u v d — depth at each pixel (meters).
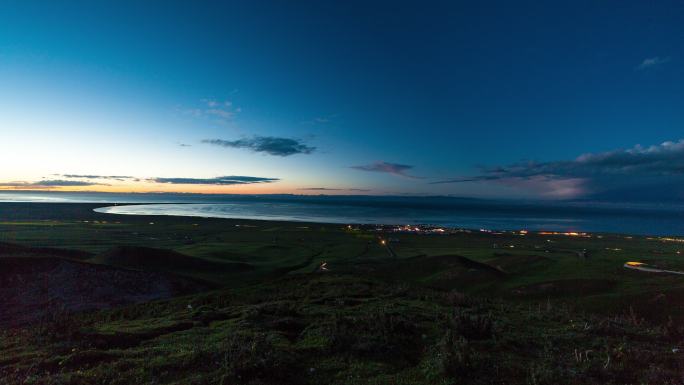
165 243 135.12
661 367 14.60
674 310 49.38
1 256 47.94
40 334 18.09
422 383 12.97
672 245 164.25
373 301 32.12
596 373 13.94
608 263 86.69
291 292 40.75
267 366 13.24
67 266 48.44
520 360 15.32
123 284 48.31
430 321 22.52
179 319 25.19
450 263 82.94
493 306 31.48
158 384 12.44
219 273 69.69
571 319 25.44
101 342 17.44
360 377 13.56
